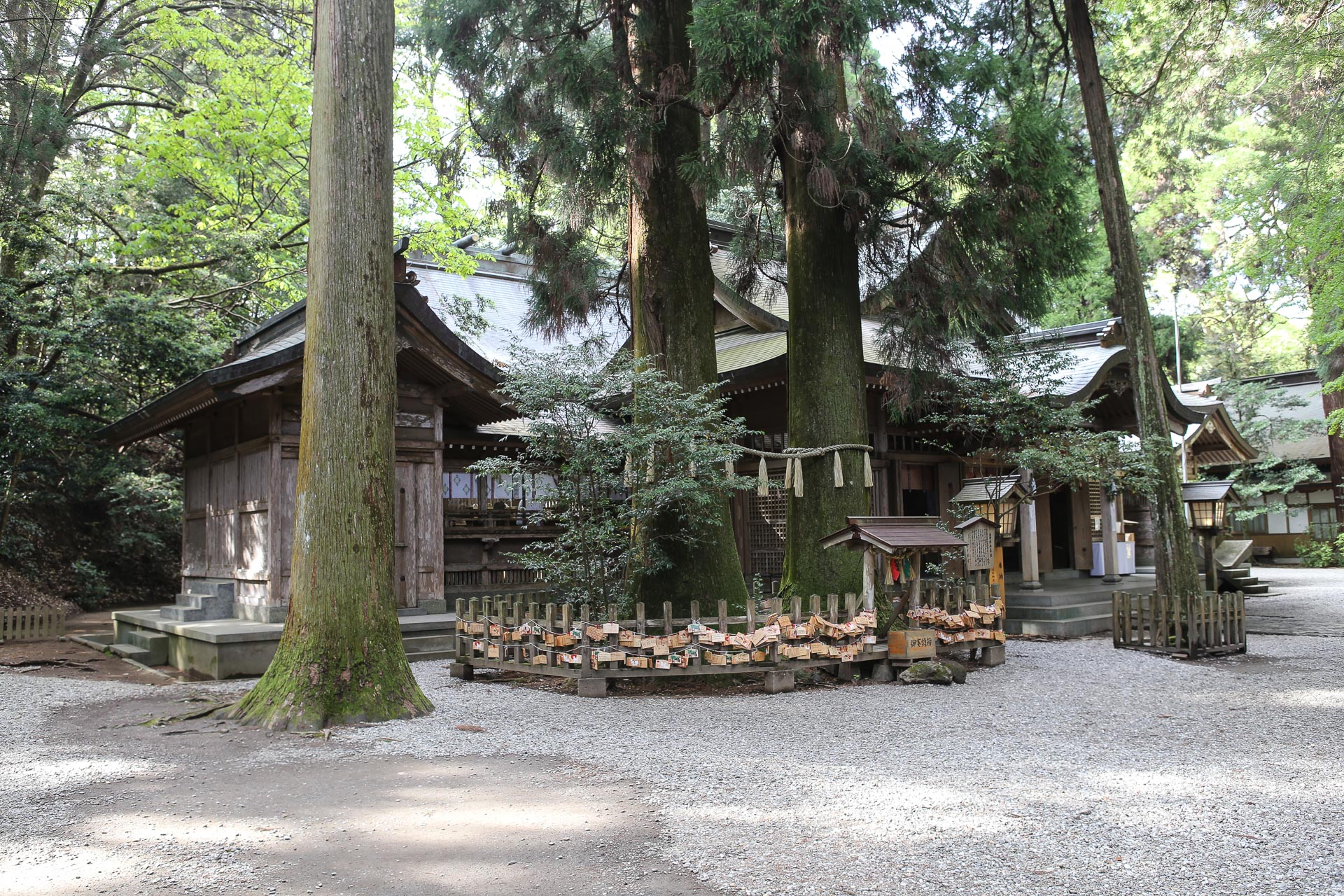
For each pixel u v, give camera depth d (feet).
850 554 35.24
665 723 23.56
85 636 45.47
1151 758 19.51
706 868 13.00
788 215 37.81
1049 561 60.90
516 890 12.24
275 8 61.93
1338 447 91.30
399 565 40.32
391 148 26.53
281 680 24.11
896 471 51.47
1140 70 53.16
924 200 36.88
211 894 12.10
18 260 56.24
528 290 73.15
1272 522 104.63
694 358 32.94
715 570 32.27
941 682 29.43
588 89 32.83
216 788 17.53
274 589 37.35
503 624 30.40
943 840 14.06
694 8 30.68
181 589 47.98
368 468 25.22
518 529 49.29
